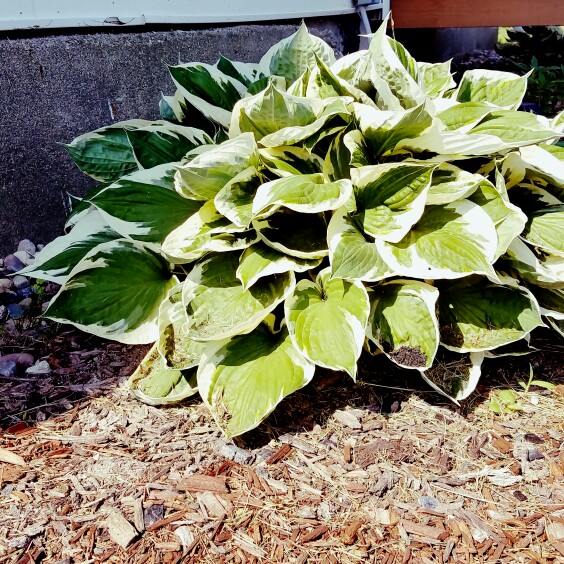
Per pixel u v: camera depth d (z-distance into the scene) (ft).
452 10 15.42
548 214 7.27
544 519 5.34
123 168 8.45
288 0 13.66
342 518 5.35
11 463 5.91
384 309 6.39
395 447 6.10
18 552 5.02
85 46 10.11
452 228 6.24
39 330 8.26
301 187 6.08
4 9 9.15
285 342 6.47
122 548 5.06
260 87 8.06
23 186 9.77
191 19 11.69
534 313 6.52
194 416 6.57
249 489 5.63
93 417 6.56
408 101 6.58
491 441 6.21
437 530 5.23
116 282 7.16
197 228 6.81
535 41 25.04
